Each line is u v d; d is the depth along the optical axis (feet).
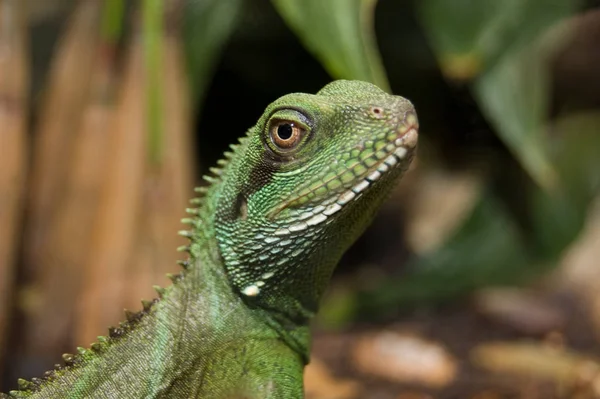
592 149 2.29
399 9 2.11
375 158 1.41
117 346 1.43
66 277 1.82
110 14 1.75
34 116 1.89
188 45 1.86
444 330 2.26
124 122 1.80
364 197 1.42
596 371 1.84
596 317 2.34
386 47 2.26
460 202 2.89
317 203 1.42
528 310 2.33
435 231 2.89
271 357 1.44
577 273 2.68
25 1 1.81
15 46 1.77
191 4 1.85
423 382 1.92
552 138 2.31
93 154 1.81
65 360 1.43
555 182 2.23
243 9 2.03
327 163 1.41
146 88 1.77
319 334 2.28
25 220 1.83
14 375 1.83
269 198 1.43
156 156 1.74
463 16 1.84
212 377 1.43
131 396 1.42
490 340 2.18
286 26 2.18
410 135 1.41
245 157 1.43
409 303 2.43
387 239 2.93
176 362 1.43
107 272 1.80
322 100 1.42
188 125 1.83
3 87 1.76
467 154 2.65
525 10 1.86
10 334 1.83
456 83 2.01
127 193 1.80
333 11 1.64
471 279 2.43
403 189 3.01
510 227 2.42
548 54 1.96
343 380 1.94
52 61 1.95
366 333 2.27
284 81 2.45
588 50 2.10
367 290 2.40
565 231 2.34
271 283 1.45
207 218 1.47
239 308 1.45
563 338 2.20
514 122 1.88
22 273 1.84
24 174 1.80
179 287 1.45
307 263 1.44
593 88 2.25
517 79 1.88
